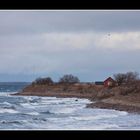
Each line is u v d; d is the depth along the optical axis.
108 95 122.62
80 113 79.62
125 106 87.00
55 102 127.62
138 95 98.81
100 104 97.25
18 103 120.19
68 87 193.88
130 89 106.88
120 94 107.69
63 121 63.09
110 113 77.12
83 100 137.62
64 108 97.00
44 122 61.72
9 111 88.88
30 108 99.75
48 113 82.25
